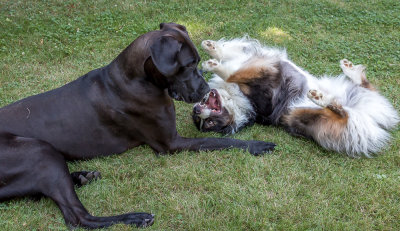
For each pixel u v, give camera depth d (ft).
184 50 11.10
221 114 15.01
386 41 20.94
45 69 18.35
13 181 10.71
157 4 24.63
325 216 10.90
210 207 11.36
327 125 13.99
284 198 11.50
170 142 13.47
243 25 22.07
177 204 11.28
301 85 15.60
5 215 11.02
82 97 12.39
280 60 16.19
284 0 25.64
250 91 15.61
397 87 17.07
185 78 11.36
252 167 12.78
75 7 24.16
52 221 10.98
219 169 12.84
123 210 11.34
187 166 12.96
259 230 10.54
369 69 18.35
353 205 11.31
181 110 16.19
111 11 23.81
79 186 12.15
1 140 10.86
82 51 19.67
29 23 22.16
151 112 12.65
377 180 12.12
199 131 15.38
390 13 24.47
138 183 12.29
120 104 12.48
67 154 12.53
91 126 12.56
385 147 13.80
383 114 14.76
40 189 10.82
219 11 24.07
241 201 11.42
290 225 10.60
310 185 12.10
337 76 16.52
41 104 12.06
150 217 10.66
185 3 24.81
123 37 21.01
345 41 20.90
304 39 21.07
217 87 16.06
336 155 13.70
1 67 18.22
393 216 10.94
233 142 13.70
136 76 12.07
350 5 25.57
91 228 10.48
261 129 15.55
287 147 13.93
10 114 11.68
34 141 11.03
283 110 15.42
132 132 13.21
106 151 13.25
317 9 24.68
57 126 12.12
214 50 16.83
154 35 11.57
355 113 14.14
